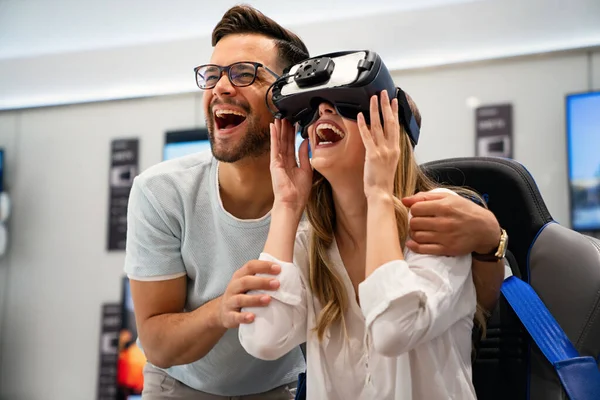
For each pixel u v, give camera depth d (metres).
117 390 3.69
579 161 3.00
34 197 4.04
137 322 1.47
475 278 1.09
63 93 4.03
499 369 1.10
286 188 1.07
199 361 1.53
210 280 1.46
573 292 1.09
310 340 1.01
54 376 3.83
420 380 0.94
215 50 1.42
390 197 0.97
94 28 3.96
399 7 3.39
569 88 3.09
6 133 4.12
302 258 1.11
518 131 3.14
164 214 1.43
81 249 3.91
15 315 3.95
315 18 3.49
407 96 1.18
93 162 3.96
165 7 3.82
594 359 1.02
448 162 1.27
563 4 3.13
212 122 1.40
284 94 1.03
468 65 3.25
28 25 4.07
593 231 2.96
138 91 3.90
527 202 1.18
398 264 0.90
